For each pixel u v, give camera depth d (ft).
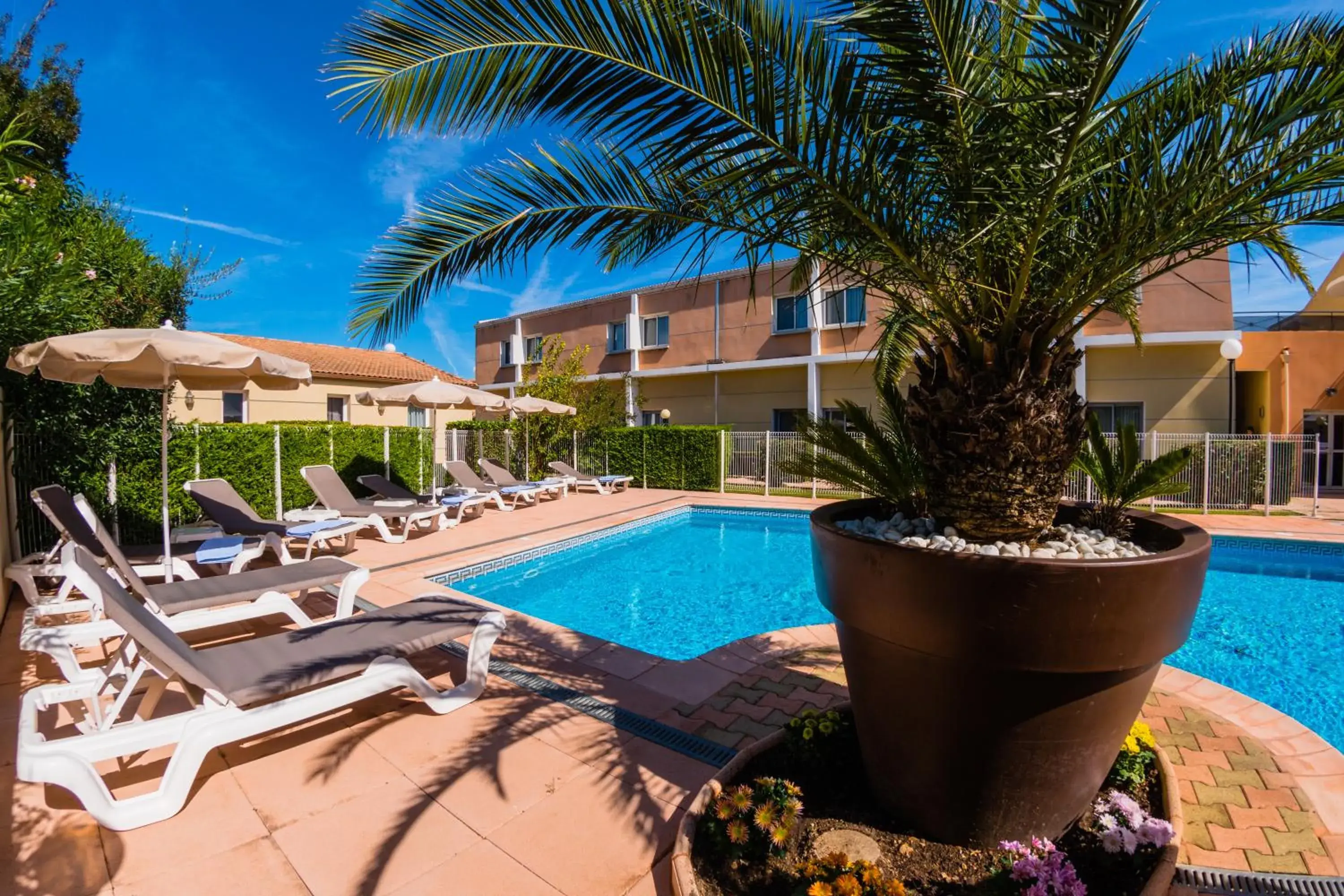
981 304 8.83
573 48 7.75
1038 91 7.31
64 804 9.32
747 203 9.09
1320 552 30.66
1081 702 7.31
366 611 19.36
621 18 7.39
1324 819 9.07
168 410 24.12
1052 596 6.73
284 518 30.01
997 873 7.16
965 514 8.75
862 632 8.27
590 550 34.60
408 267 10.69
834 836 8.34
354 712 12.46
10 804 9.30
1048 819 7.93
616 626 23.54
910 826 8.54
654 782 10.09
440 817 9.15
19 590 20.44
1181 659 19.34
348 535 28.73
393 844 8.55
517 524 37.65
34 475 22.90
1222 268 43.68
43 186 24.66
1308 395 47.73
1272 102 7.19
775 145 8.00
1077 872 7.53
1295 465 39.47
